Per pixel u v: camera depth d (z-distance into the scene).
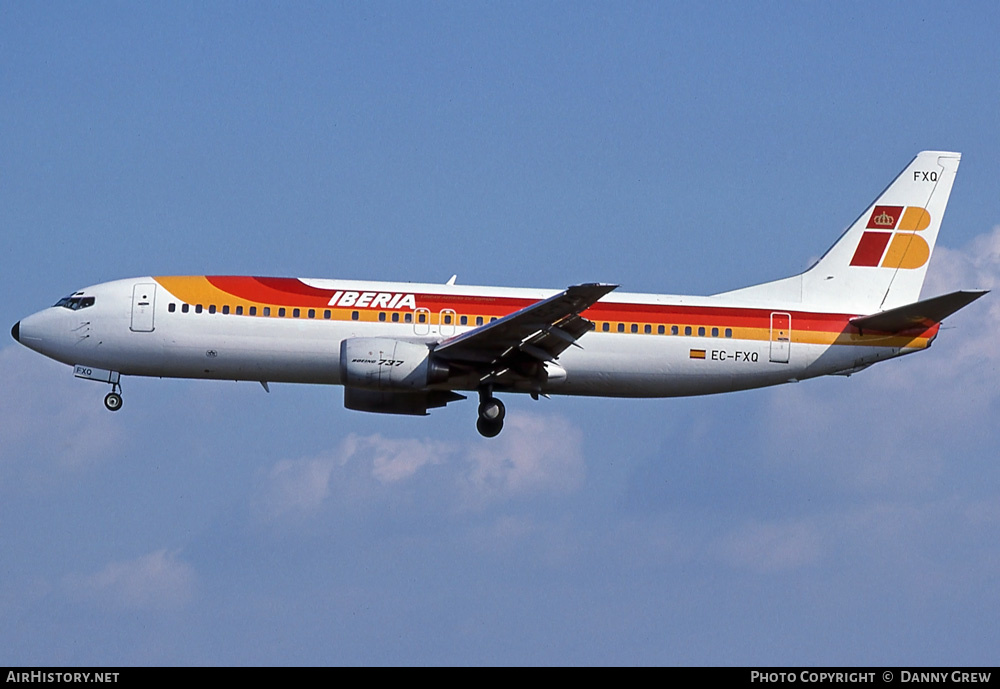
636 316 131.62
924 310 128.25
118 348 130.00
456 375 128.62
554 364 131.12
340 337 128.88
